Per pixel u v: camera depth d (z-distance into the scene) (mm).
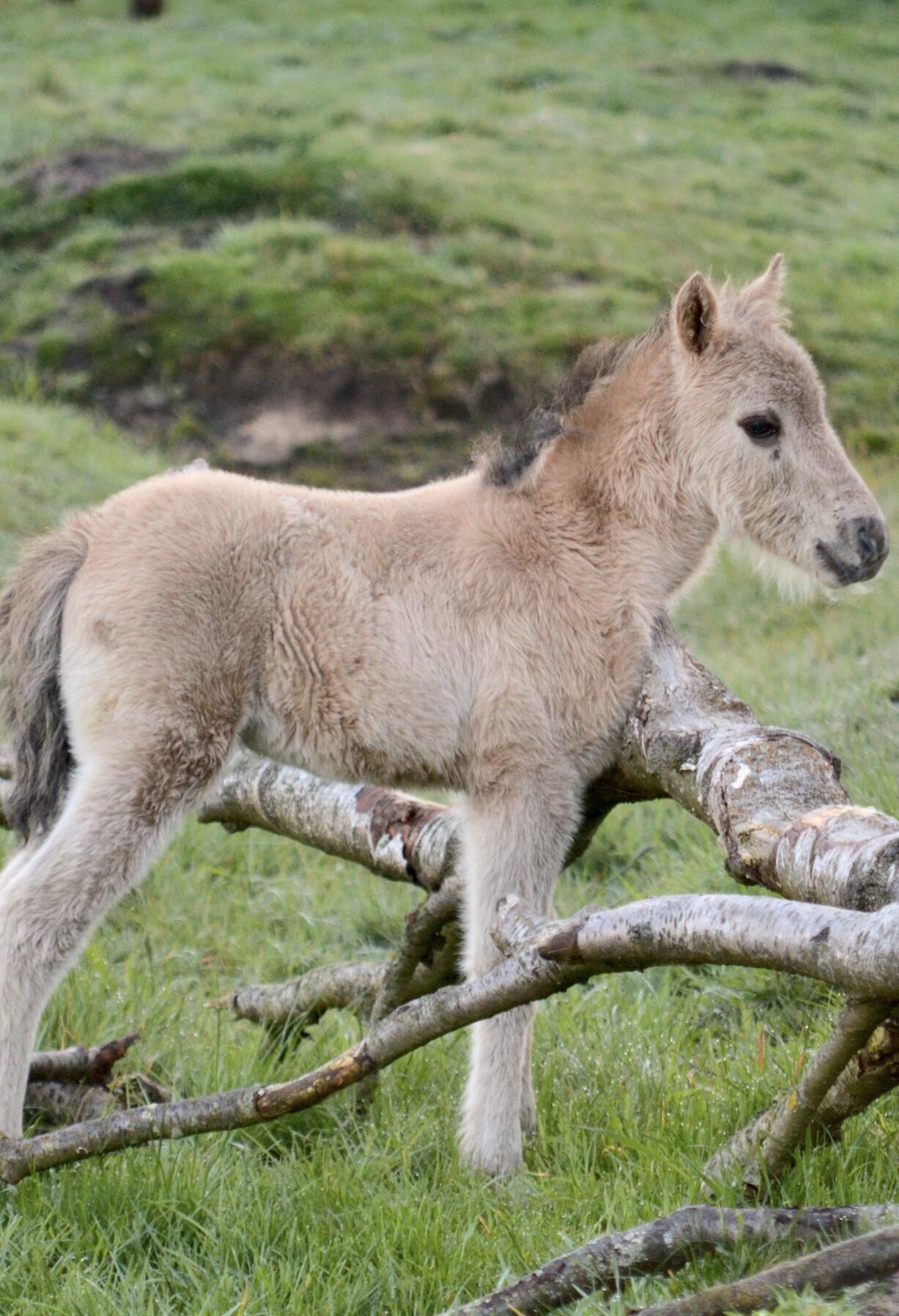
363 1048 4797
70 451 17234
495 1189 5512
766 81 32688
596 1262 4242
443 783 6414
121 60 32250
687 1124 5555
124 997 6957
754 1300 3684
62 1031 6523
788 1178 4965
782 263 6992
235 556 6129
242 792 7543
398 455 18891
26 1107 6051
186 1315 4656
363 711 6207
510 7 37312
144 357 20578
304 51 33312
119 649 5953
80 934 5723
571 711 6270
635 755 6047
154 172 24906
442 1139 6035
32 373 20531
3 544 14031
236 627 6090
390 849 6750
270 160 24922
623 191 25453
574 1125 5941
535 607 6316
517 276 22031
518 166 26234
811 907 3891
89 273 22375
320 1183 5398
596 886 8766
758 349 6695
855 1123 5316
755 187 26641
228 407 19906
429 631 6250
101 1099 5965
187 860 9453
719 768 5062
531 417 6812
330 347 20266
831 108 31375
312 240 22406
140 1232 5094
